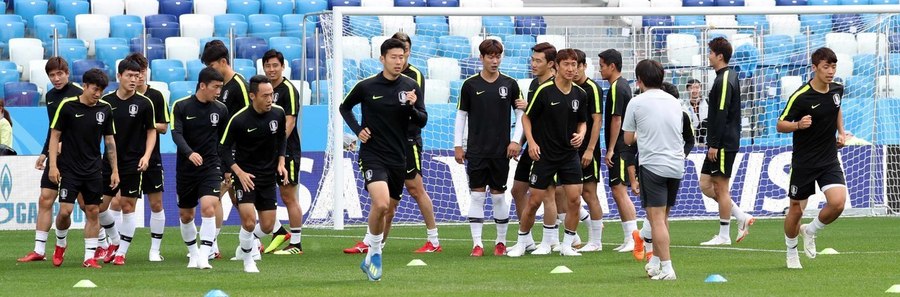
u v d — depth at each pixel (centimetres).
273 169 1920
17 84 3606
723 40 2362
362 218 3191
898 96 3675
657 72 1719
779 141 3412
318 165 3198
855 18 3834
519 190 2241
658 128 1705
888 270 1869
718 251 2283
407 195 3222
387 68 1798
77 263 2128
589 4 4759
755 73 3531
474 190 2223
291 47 3975
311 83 3644
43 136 3294
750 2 4538
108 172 2095
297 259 2181
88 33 4088
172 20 4191
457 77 3775
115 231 2161
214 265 2058
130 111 2069
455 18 4097
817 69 1816
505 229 2236
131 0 4306
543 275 1833
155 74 3831
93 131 2016
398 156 1802
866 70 3753
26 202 3073
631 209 2269
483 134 2205
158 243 2169
